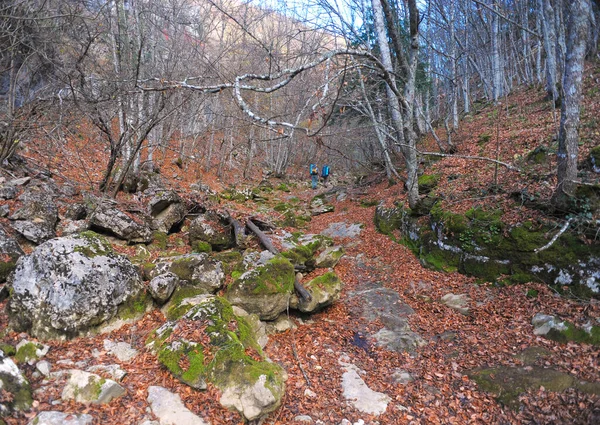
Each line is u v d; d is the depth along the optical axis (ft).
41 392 12.35
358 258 34.71
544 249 22.67
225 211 35.12
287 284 21.63
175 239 32.53
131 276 18.85
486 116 60.44
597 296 20.08
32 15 29.37
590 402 14.16
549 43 49.11
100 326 16.71
